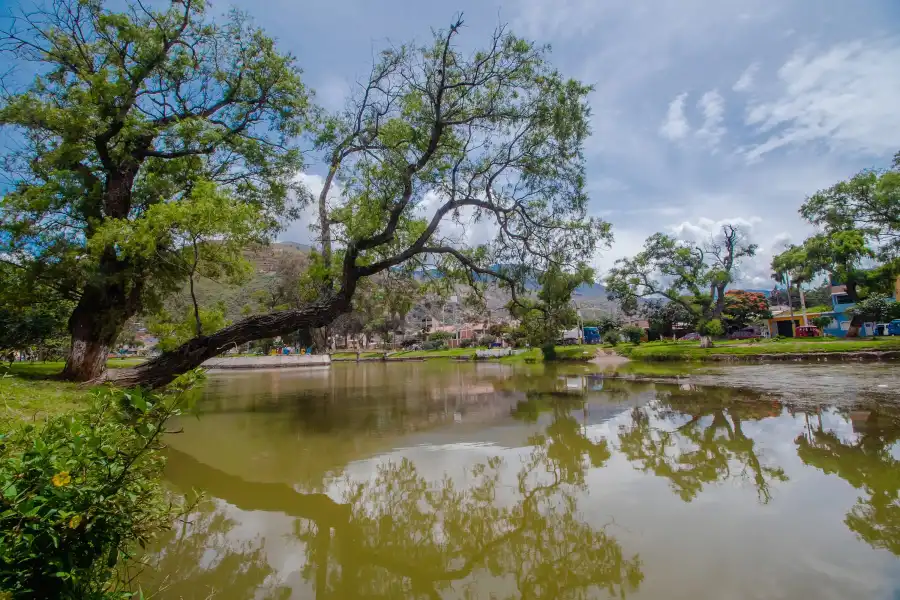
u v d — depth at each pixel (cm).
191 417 1230
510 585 399
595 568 413
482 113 1143
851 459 691
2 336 1344
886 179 2556
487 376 2556
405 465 750
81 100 1130
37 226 1126
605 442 866
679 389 1609
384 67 1141
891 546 425
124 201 1246
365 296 1672
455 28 1008
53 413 613
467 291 1519
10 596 198
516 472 699
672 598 356
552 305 1434
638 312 5609
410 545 482
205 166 1423
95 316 1177
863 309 3403
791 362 2622
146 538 281
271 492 638
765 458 715
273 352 4988
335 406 1420
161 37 1243
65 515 205
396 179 1092
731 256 3722
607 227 1226
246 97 1405
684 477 643
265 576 422
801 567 394
